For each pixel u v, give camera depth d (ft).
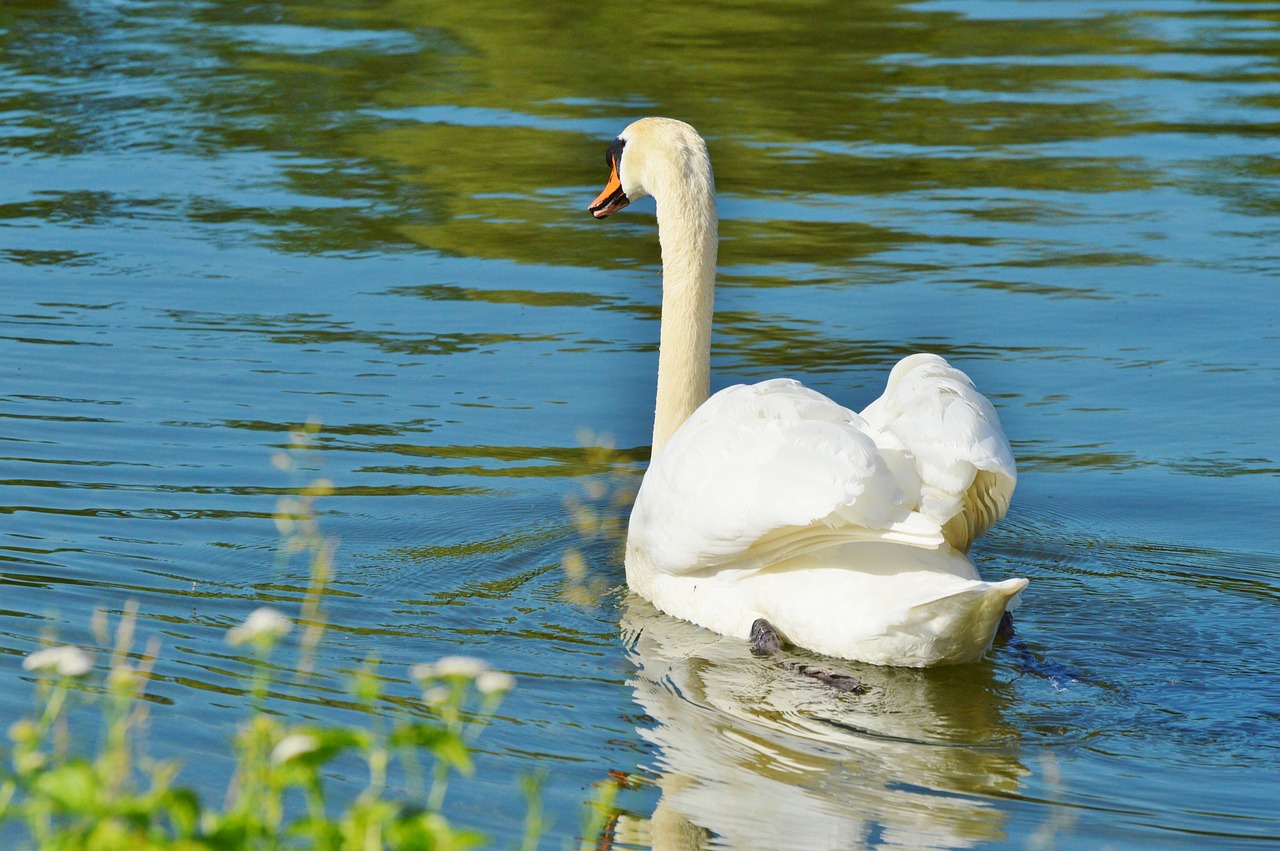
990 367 53.16
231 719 28.78
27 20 108.88
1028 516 41.70
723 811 26.27
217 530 39.34
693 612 35.06
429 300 59.52
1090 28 110.52
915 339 55.67
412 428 47.39
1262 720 30.04
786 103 89.40
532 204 72.23
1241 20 112.98
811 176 76.59
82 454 44.04
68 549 37.63
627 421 48.57
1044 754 28.60
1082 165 78.54
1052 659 32.86
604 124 84.38
